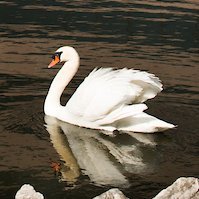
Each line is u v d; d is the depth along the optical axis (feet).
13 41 68.23
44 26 75.61
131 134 43.91
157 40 71.61
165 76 57.67
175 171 38.04
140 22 80.59
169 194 31.48
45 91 51.78
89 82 45.75
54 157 39.22
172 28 78.07
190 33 76.07
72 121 45.65
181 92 52.75
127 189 35.37
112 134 43.96
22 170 36.96
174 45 69.87
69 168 37.73
